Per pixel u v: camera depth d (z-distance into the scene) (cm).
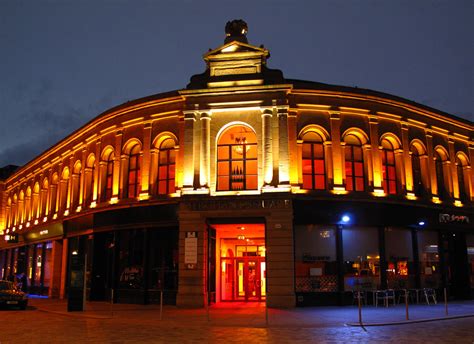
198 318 1877
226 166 2495
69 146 3522
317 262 2397
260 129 2470
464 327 1583
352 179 2553
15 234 4162
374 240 2517
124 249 2725
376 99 2641
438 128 2959
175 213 2498
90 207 3030
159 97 2681
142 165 2678
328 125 2541
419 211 2678
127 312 2153
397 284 2542
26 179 4403
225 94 2517
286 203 2339
